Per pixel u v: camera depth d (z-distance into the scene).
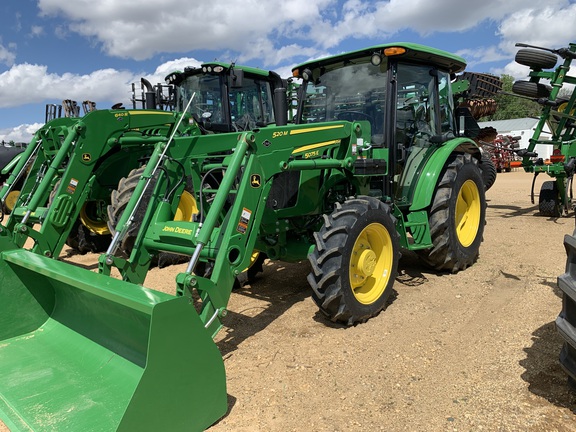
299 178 4.32
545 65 7.64
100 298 2.97
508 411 2.67
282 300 4.76
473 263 5.64
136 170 6.00
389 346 3.57
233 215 3.35
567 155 8.28
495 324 3.85
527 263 5.52
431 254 5.11
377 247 4.28
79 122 5.48
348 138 4.36
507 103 61.16
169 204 3.95
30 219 5.31
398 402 2.84
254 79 7.89
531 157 8.38
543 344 3.43
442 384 3.01
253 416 2.76
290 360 3.44
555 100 7.71
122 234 3.52
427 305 4.38
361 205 4.04
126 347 3.07
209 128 7.39
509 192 12.88
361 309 3.95
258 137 3.57
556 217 8.46
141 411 2.31
